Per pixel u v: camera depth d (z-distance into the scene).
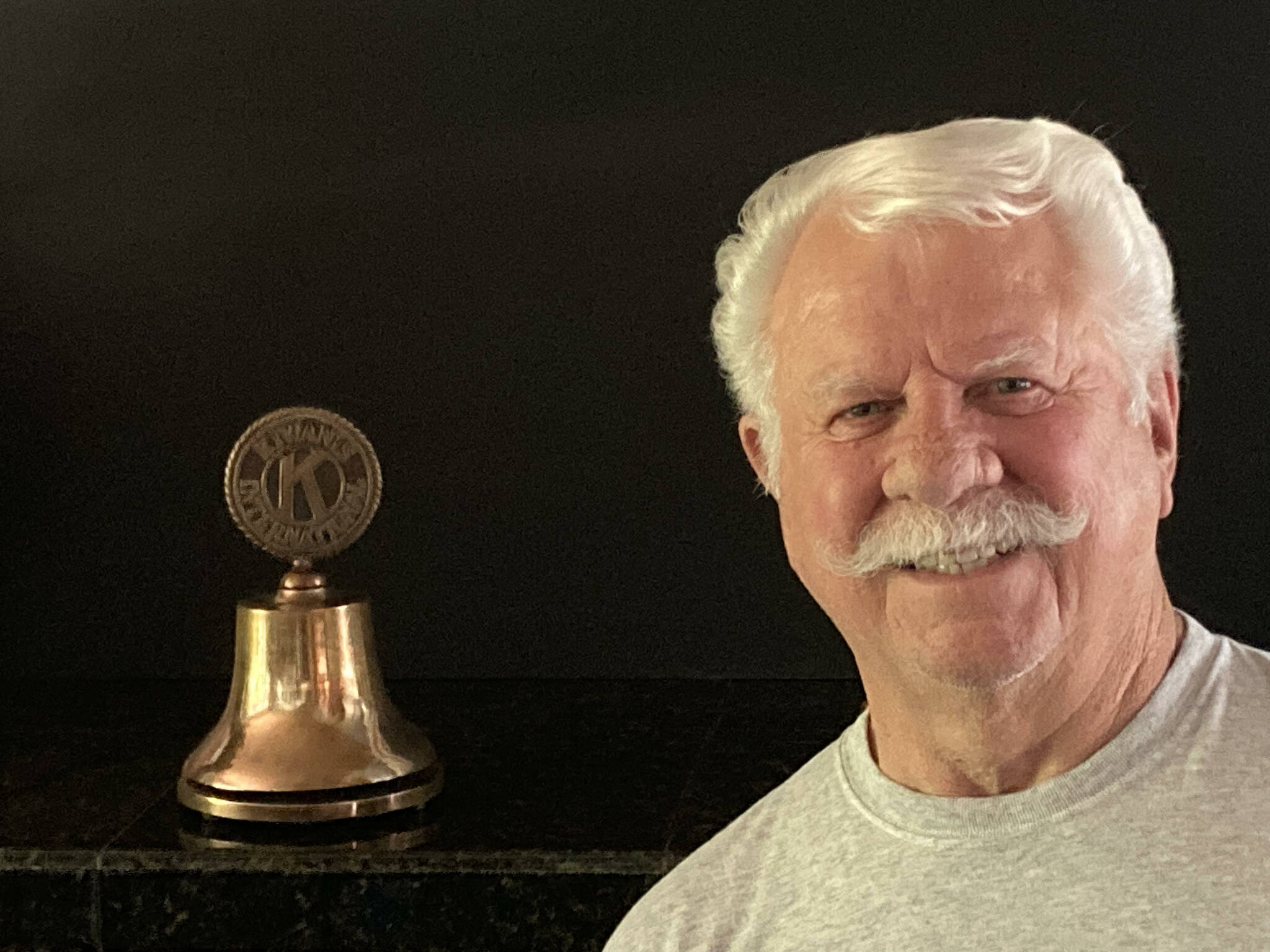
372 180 1.49
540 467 1.51
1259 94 1.38
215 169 1.50
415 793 1.13
